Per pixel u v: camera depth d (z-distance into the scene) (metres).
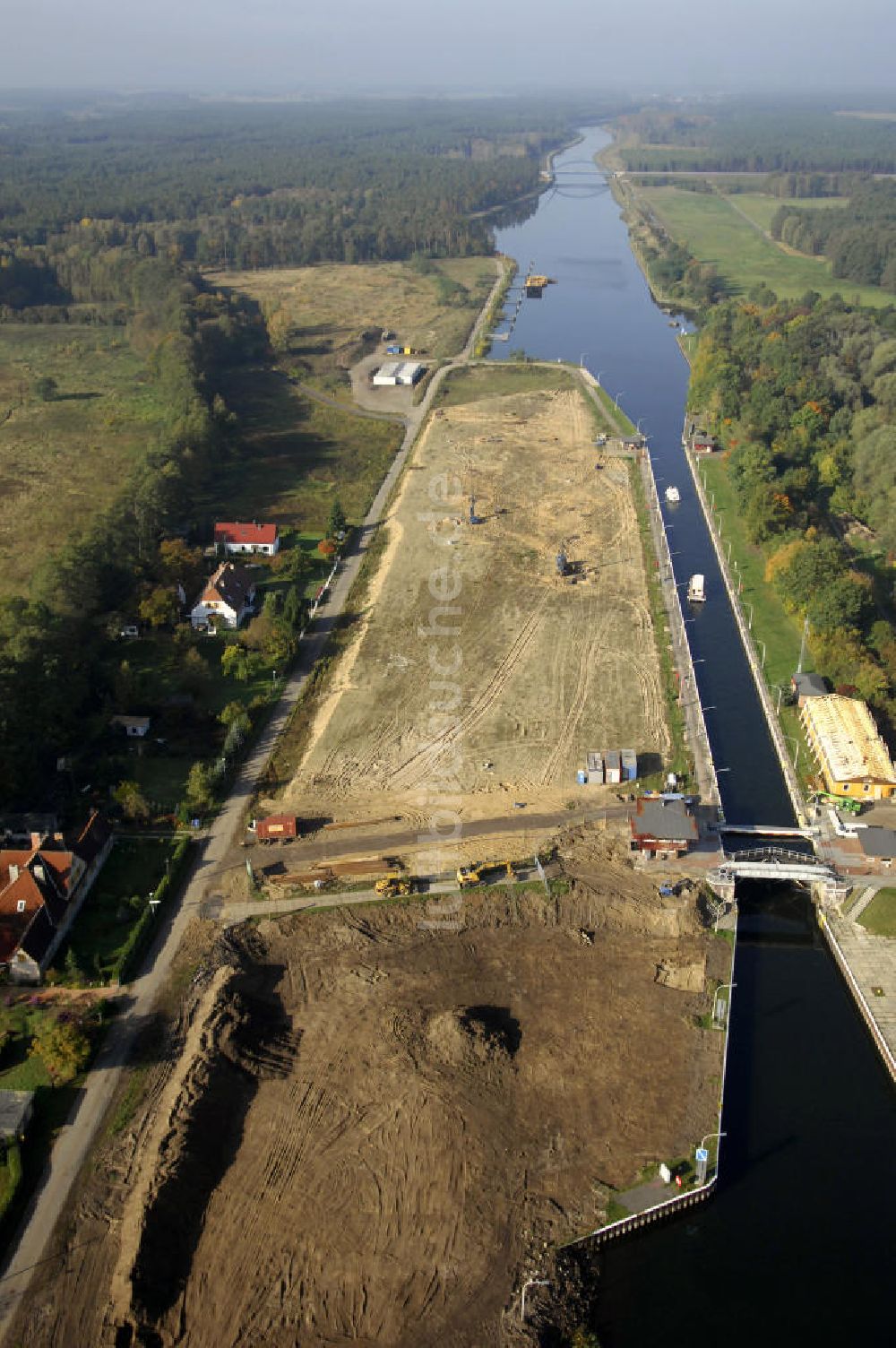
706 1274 73.56
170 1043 88.06
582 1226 74.50
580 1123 81.94
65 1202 75.25
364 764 125.62
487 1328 67.81
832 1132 83.56
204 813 116.94
